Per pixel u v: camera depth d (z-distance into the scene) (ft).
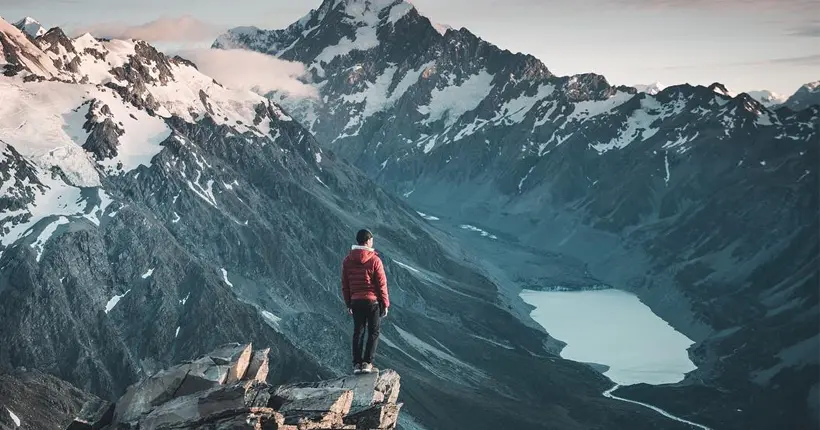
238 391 70.90
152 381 74.43
